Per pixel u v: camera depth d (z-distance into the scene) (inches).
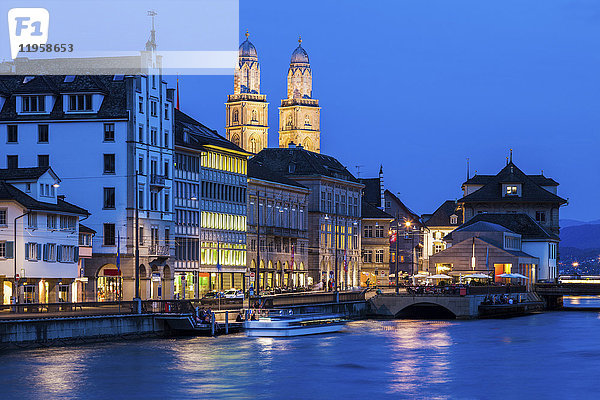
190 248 6904.5
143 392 3444.9
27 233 5206.7
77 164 6151.6
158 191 6387.8
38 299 5324.8
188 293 6865.2
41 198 5418.3
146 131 6274.6
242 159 7755.9
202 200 7130.9
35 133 6186.0
